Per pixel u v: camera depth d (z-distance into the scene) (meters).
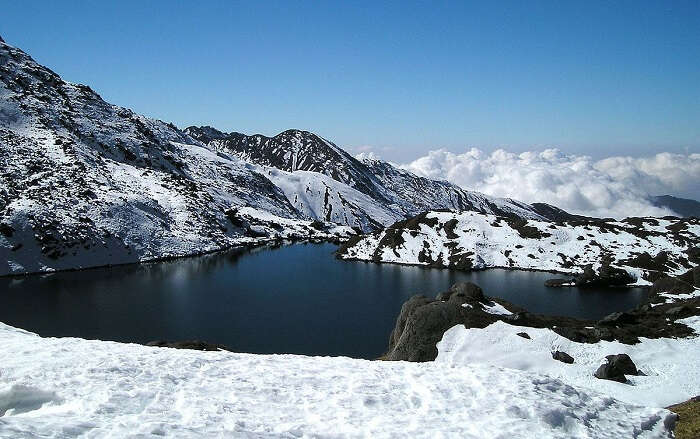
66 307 79.06
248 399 19.25
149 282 100.94
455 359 41.44
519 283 102.56
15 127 176.38
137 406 17.06
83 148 185.88
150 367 21.62
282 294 91.19
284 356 27.11
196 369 22.50
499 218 144.38
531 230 132.88
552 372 37.38
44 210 120.75
